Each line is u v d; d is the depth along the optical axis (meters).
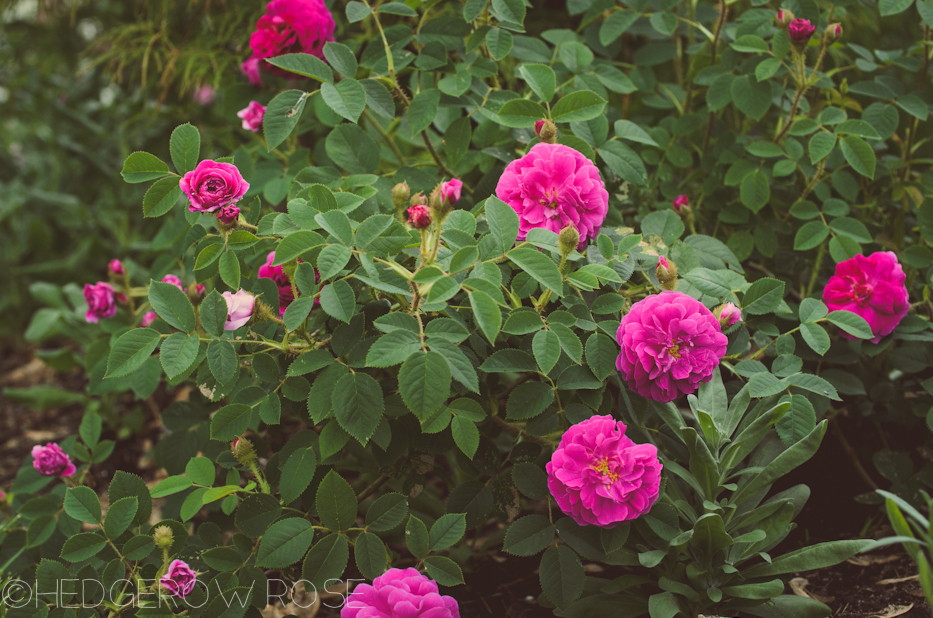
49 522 1.60
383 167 1.95
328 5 1.82
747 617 1.36
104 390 1.86
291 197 1.59
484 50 1.80
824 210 1.72
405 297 1.32
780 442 1.42
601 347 1.28
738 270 1.55
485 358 1.36
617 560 1.27
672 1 1.84
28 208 3.54
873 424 1.87
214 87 2.56
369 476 1.75
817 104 1.98
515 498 1.37
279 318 1.45
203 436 1.70
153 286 1.27
